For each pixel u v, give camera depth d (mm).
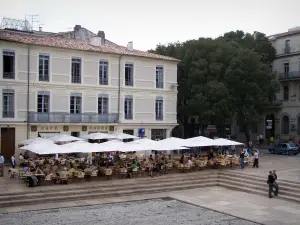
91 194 23891
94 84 39594
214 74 45406
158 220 19172
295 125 56594
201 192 26203
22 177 25578
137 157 34094
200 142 33500
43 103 37156
